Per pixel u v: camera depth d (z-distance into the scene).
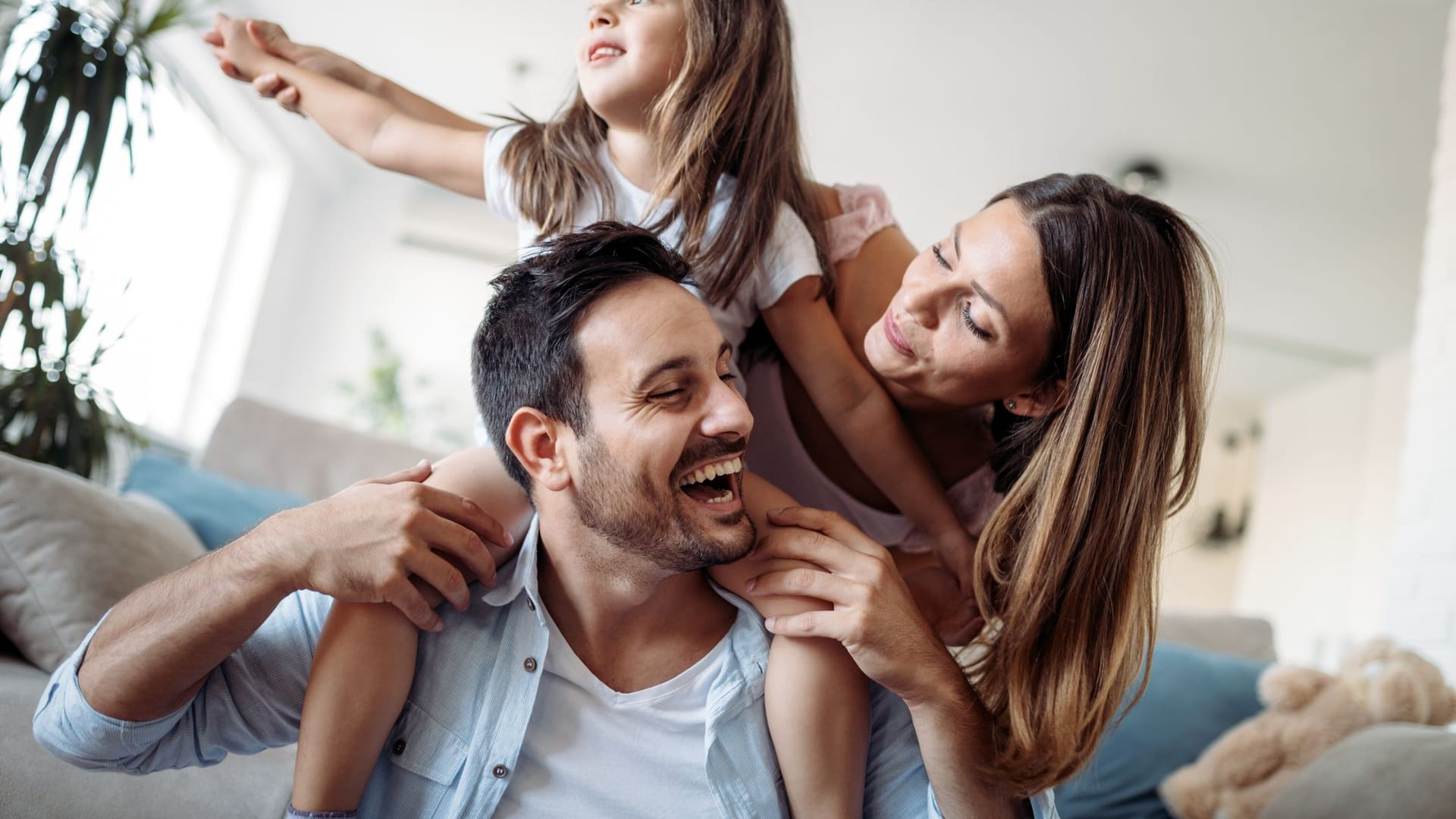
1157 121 5.25
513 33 5.58
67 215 4.07
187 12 3.97
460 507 1.27
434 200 7.11
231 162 6.55
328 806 1.23
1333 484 7.77
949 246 1.38
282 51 1.90
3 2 3.55
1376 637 2.35
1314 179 5.40
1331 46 4.46
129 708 1.20
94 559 2.00
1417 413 3.20
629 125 1.58
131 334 5.46
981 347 1.35
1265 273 6.52
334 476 2.77
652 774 1.31
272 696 1.32
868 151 6.01
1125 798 2.38
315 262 7.22
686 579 1.34
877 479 1.55
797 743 1.30
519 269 1.28
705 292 1.50
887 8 4.82
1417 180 5.21
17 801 1.45
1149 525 1.36
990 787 1.32
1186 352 1.39
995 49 4.96
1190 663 2.58
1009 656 1.34
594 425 1.20
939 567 1.62
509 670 1.31
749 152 1.55
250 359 6.71
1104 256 1.33
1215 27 4.52
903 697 1.30
